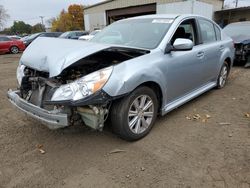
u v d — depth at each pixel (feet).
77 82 8.86
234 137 10.94
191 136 11.06
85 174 8.62
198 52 13.38
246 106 14.71
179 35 12.51
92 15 90.74
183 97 13.30
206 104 14.99
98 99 8.66
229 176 8.36
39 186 8.08
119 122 9.86
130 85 9.39
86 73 9.83
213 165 8.95
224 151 9.84
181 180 8.21
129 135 10.23
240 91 17.67
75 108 9.25
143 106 10.57
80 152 9.93
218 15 80.89
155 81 10.53
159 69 10.73
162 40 11.57
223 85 18.43
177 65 11.77
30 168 9.00
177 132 11.42
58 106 9.00
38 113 9.27
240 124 12.25
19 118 13.30
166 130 11.61
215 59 15.64
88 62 10.72
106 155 9.68
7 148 10.28
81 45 10.06
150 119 11.09
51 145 10.48
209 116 13.17
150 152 9.82
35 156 9.71
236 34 28.76
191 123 12.35
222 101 15.55
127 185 8.05
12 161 9.41
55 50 9.77
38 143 10.66
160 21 12.91
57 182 8.25
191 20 13.57
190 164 9.03
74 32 65.21
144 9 72.69
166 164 9.05
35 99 10.08
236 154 9.62
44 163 9.27
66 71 9.81
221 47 16.29
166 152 9.81
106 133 11.35
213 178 8.27
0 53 57.67
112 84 8.91
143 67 10.00
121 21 14.85
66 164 9.19
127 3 76.79
